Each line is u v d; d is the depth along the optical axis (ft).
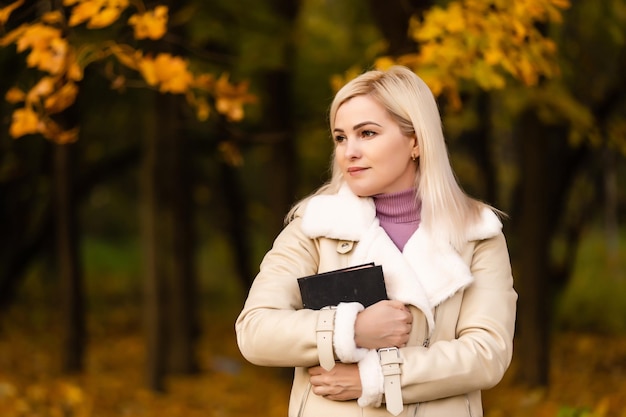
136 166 53.52
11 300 53.57
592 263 59.98
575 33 28.43
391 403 8.09
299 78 35.76
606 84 29.96
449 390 8.25
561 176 35.63
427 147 8.73
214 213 56.44
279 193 34.58
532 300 31.94
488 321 8.57
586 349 41.98
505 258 8.97
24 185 44.86
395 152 8.70
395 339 8.18
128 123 39.19
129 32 18.11
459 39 15.99
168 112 31.35
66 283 35.29
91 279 70.18
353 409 8.37
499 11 16.51
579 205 45.88
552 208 35.81
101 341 47.37
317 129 36.96
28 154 40.22
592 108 29.07
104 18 14.02
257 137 19.90
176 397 31.37
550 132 34.88
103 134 40.91
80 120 34.73
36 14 19.89
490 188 41.65
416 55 16.43
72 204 35.45
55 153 35.42
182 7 24.91
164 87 15.21
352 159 8.73
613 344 43.42
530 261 32.04
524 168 32.27
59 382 30.30
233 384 34.91
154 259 31.83
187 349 36.91
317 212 8.80
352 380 8.23
